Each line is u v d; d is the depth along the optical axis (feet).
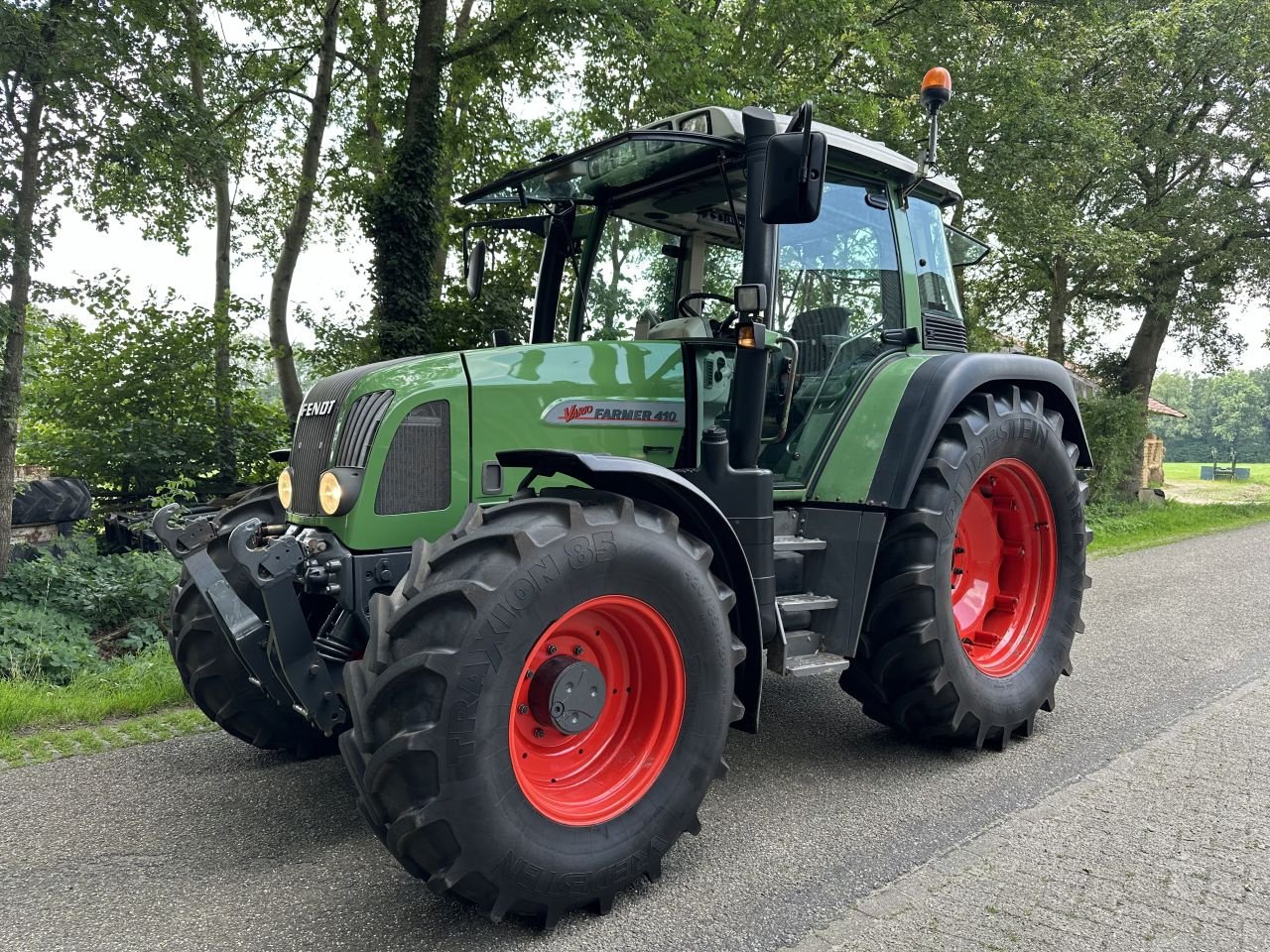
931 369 11.31
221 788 10.44
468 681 6.78
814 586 10.88
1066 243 40.91
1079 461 13.69
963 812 9.57
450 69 35.83
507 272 19.83
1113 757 11.16
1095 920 7.32
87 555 21.79
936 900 7.68
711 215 11.55
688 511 8.66
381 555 8.69
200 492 28.94
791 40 36.17
